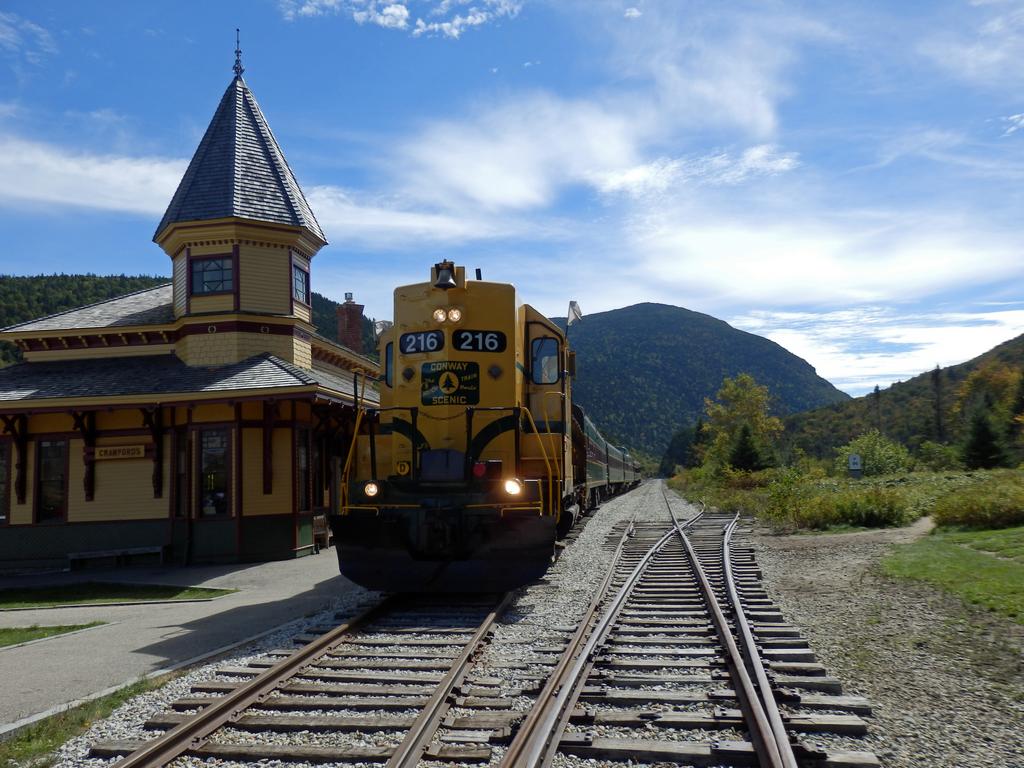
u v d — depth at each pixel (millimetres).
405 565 9789
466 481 10070
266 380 17250
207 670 6961
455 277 10617
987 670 6184
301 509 18391
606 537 17875
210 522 17312
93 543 17828
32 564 17828
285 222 19234
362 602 10180
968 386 72000
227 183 19078
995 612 7949
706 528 20344
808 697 5531
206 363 18703
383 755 4754
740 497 29312
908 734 4910
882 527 18031
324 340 22953
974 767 4402
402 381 10898
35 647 8727
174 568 16734
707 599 9414
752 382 70938
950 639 7164
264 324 19109
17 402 16922
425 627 8438
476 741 4922
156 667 7371
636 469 54969
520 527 9641
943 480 28562
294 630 8625
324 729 5305
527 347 11789
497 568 9633
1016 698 5520
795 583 11000
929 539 14242
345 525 9906
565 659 6340
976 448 37656
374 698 5887
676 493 47375
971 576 9750
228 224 18656
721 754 4602
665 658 6891
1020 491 15703
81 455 18156
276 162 20297
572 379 12805
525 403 11461
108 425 18250
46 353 19984
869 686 5895
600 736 4938
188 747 4965
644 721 5148
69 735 5469
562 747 4770
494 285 10906
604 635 7508
